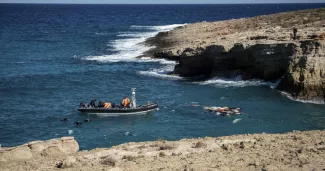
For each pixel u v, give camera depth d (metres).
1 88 42.28
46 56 65.44
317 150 14.70
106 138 27.05
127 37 91.50
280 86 39.78
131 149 16.86
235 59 44.94
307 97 36.47
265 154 14.61
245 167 12.95
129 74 50.03
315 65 36.84
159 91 41.28
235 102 36.25
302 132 19.83
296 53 39.19
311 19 61.91
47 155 16.59
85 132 28.45
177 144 17.39
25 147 16.62
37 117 32.19
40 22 142.88
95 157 15.65
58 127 29.73
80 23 139.62
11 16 180.25
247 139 17.97
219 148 16.20
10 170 14.39
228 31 68.31
